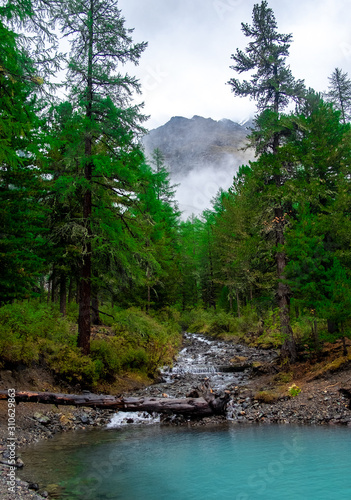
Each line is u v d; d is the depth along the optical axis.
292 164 18.81
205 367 22.06
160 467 7.16
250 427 10.50
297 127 19.44
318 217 16.72
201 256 52.69
